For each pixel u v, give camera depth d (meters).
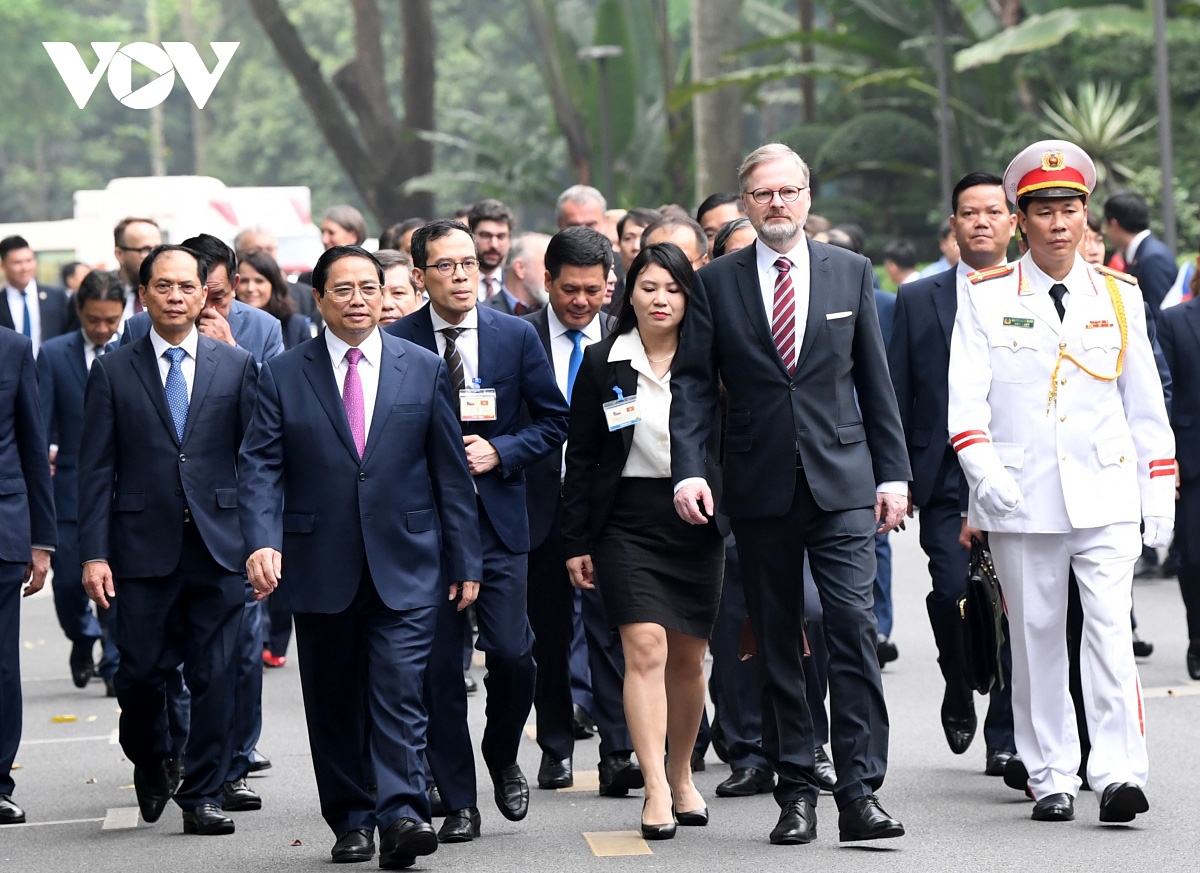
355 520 15.82
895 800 17.89
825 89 98.94
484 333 17.80
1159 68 50.97
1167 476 16.95
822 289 16.12
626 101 79.94
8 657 18.44
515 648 17.17
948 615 19.36
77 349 26.80
